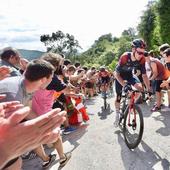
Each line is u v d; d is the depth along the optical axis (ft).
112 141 16.25
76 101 21.13
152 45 114.32
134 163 13.03
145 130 17.74
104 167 12.85
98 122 21.12
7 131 2.05
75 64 35.40
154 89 23.12
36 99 12.48
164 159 13.19
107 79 37.63
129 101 15.53
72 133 18.44
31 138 2.09
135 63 16.84
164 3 101.76
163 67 22.48
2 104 2.48
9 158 2.05
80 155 14.42
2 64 13.35
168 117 20.75
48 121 2.18
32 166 13.35
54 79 13.71
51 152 14.88
